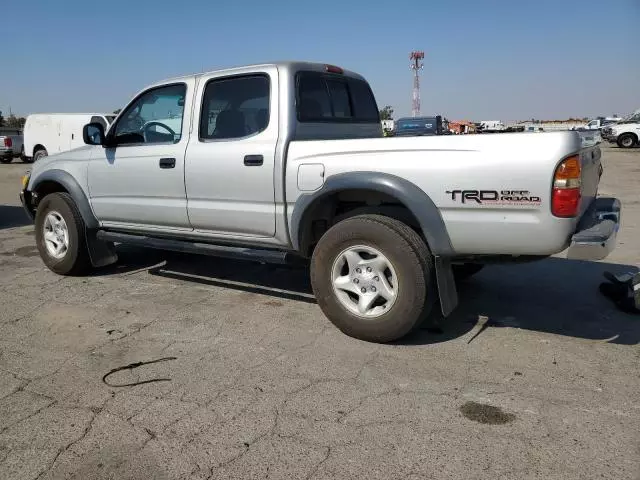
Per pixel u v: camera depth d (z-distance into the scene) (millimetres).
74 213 5820
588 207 4023
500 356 3846
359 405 3193
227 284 5691
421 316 3910
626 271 6000
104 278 5965
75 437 2914
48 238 6098
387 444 2805
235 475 2586
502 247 3643
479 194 3607
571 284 5570
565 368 3646
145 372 3668
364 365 3719
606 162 21484
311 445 2809
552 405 3166
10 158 27938
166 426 3006
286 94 4426
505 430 2914
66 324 4562
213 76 4816
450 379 3502
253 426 2992
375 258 3975
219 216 4773
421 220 3785
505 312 4754
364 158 3979
